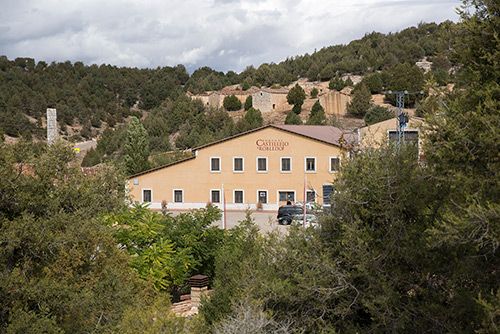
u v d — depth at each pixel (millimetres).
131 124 71188
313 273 12133
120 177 19125
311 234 13375
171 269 18938
